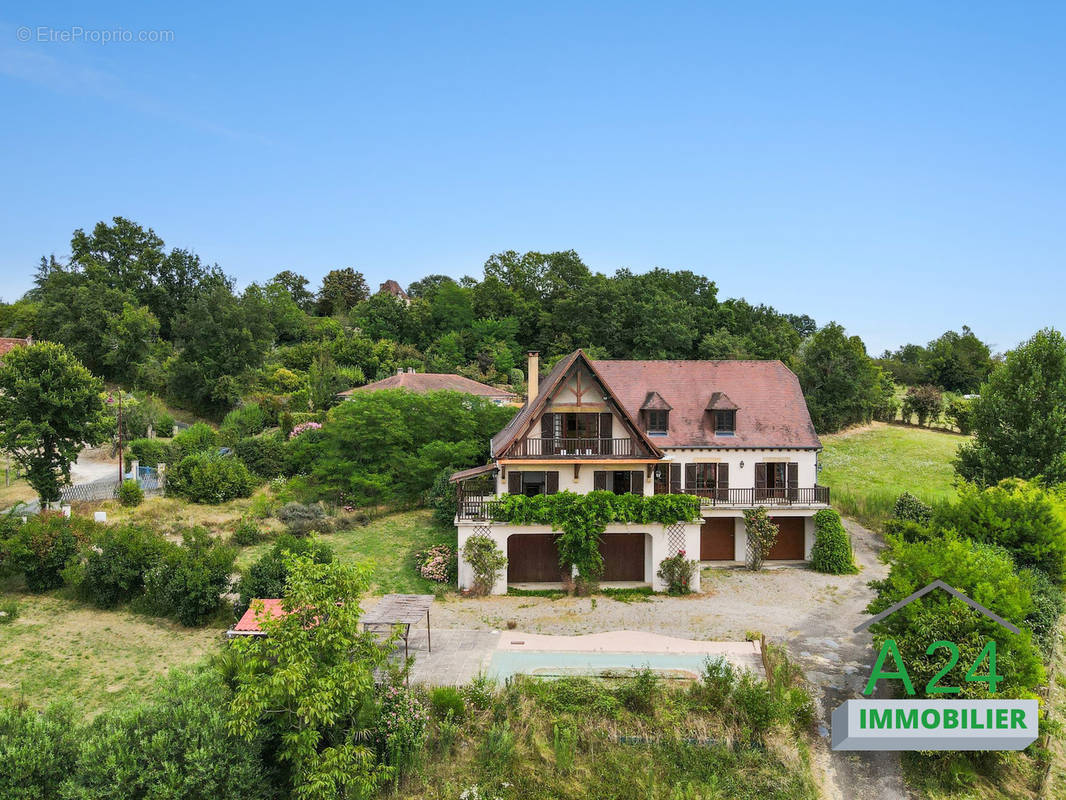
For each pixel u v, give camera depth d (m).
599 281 98.62
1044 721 20.75
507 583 33.81
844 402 69.19
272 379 73.44
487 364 91.00
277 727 17.44
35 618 27.92
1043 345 41.81
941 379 95.69
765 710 20.81
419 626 28.27
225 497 44.44
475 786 18.47
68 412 39.31
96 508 40.38
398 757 18.55
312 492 44.38
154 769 15.73
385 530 40.12
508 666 24.34
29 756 15.54
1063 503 33.19
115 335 75.50
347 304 124.25
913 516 41.78
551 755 19.67
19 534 30.55
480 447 46.09
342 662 17.59
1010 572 24.19
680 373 41.28
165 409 67.62
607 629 28.22
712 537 38.06
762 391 40.69
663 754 19.92
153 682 22.86
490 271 115.19
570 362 34.22
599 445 34.31
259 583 26.58
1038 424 40.16
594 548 32.84
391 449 43.97
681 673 23.97
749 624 28.98
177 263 94.50
